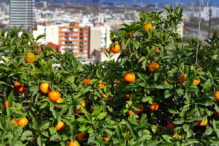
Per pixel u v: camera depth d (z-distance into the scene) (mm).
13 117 3318
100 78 4000
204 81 3633
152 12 3957
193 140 3416
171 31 4133
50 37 96438
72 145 3340
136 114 3834
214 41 4125
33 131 3518
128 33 3553
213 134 3715
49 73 3426
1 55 3938
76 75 3863
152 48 3604
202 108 3416
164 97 3469
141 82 3527
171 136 3531
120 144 3125
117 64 4320
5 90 3734
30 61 3850
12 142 3107
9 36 4250
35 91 3418
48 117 3604
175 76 3486
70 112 3451
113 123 3521
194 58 3988
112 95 3920
